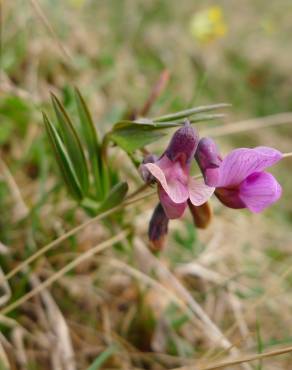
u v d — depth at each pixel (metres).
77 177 0.13
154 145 0.19
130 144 0.12
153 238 0.12
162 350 0.15
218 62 0.30
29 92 0.18
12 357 0.13
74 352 0.14
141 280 0.15
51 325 0.14
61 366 0.13
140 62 0.25
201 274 0.16
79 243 0.16
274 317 0.16
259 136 0.26
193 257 0.17
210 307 0.16
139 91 0.23
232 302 0.16
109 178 0.14
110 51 0.23
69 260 0.15
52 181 0.17
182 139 0.11
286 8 0.36
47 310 0.14
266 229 0.20
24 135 0.17
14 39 0.19
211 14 0.26
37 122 0.16
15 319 0.14
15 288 0.14
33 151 0.17
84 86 0.20
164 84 0.15
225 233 0.18
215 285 0.16
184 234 0.17
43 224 0.15
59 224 0.15
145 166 0.11
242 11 0.35
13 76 0.19
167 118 0.12
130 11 0.29
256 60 0.32
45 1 0.21
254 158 0.11
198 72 0.29
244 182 0.11
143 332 0.15
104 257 0.16
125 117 0.19
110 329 0.15
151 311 0.15
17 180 0.16
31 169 0.17
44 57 0.19
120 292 0.15
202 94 0.27
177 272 0.16
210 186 0.11
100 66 0.22
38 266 0.14
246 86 0.30
